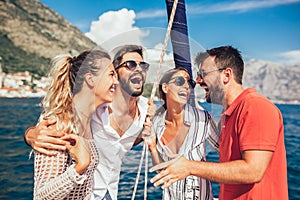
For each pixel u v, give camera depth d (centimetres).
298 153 1759
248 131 190
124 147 181
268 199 197
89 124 179
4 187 1001
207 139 192
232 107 206
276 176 200
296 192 995
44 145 176
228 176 182
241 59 224
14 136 1959
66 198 184
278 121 196
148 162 183
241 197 201
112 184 188
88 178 184
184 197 222
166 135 180
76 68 179
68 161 183
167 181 178
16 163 1309
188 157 188
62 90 181
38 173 179
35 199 180
